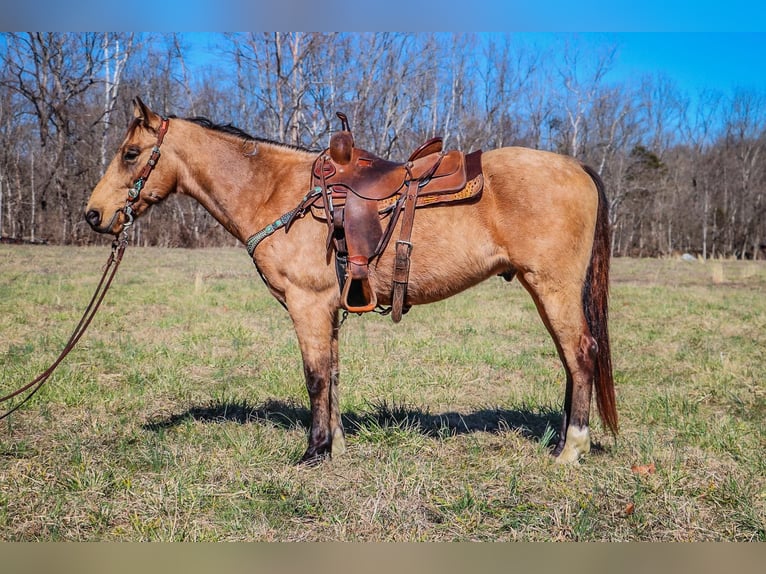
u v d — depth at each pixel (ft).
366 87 87.40
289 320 29.12
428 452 13.20
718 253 136.77
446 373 19.70
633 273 62.13
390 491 11.15
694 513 10.47
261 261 12.59
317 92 87.35
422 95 100.22
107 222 12.96
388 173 12.11
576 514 10.41
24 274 44.32
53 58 97.45
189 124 13.29
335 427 13.12
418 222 11.84
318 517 10.48
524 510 10.69
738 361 21.11
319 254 12.11
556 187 11.78
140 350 21.79
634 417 15.61
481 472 12.14
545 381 19.20
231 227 13.34
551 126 136.77
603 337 12.31
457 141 112.06
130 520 10.32
